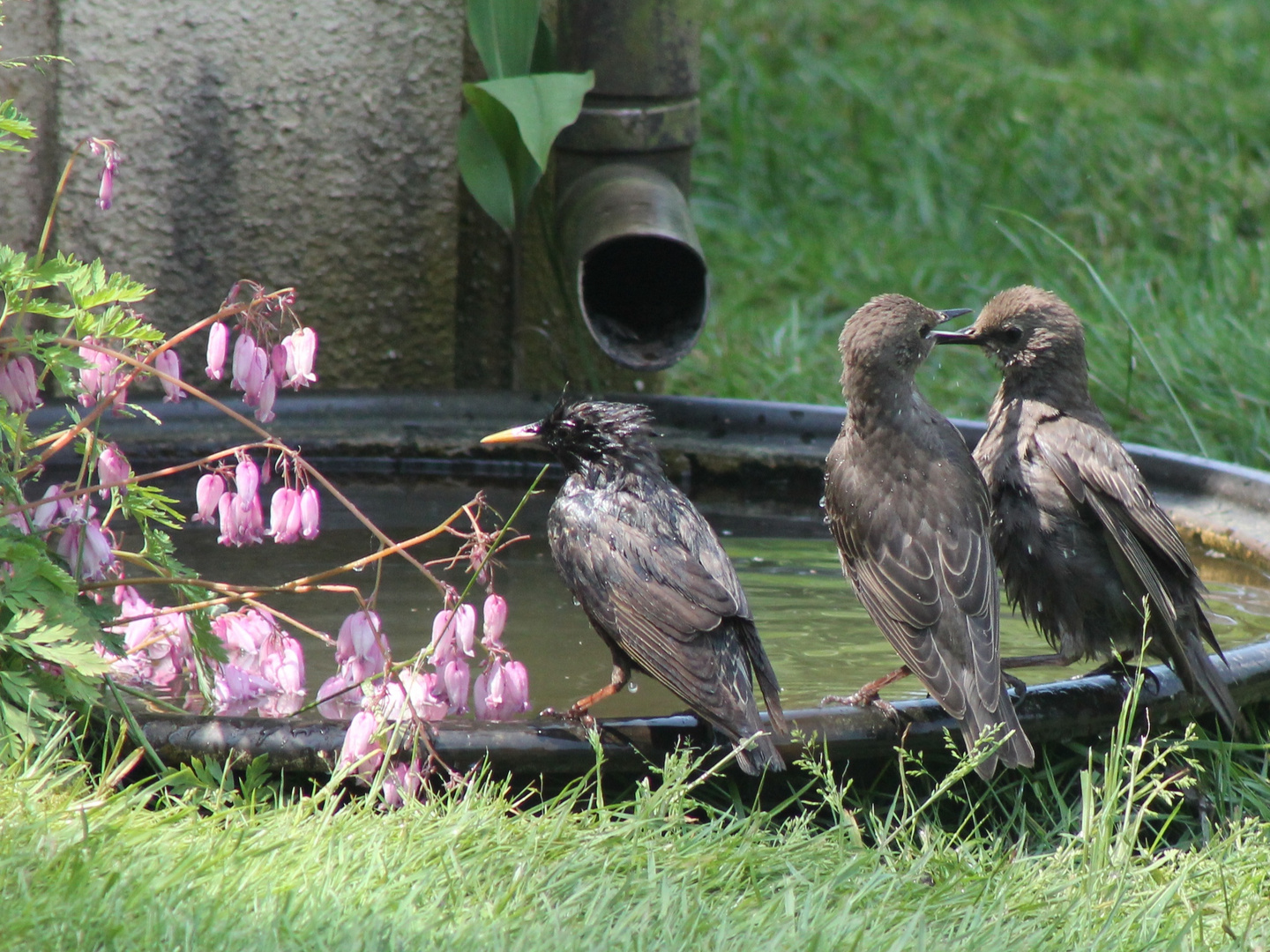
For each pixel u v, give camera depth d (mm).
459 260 13070
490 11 11844
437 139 12570
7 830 5672
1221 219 17500
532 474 11867
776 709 6688
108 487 7188
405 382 12898
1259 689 7684
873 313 7707
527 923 5547
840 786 7141
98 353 7344
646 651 6832
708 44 22562
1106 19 26438
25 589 6578
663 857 6121
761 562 10055
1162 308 15258
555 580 9570
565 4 12641
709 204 19172
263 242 12344
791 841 6363
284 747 6566
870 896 6023
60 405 11289
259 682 7449
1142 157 19906
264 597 8969
